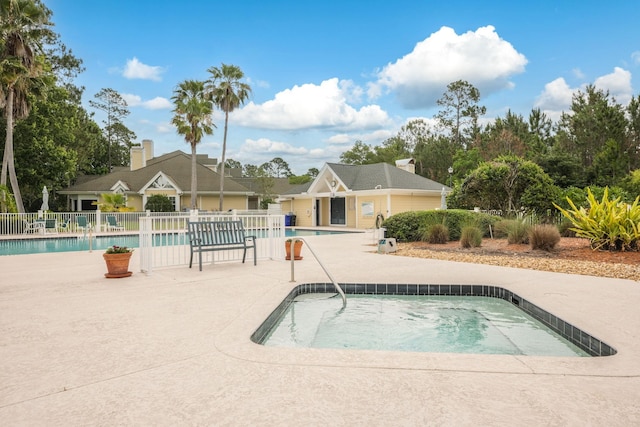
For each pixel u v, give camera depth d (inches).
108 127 1955.0
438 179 1871.3
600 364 126.1
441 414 95.3
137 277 296.4
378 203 1041.5
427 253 445.4
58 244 685.3
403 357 132.5
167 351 139.1
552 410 97.1
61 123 1161.4
